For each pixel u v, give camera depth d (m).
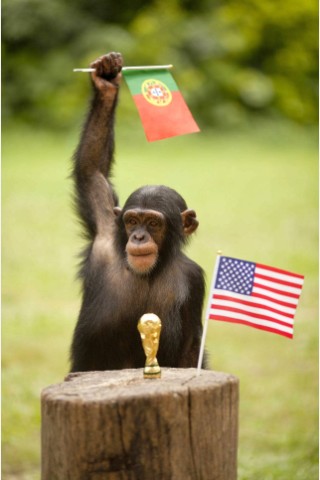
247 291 6.03
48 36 35.06
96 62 7.84
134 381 5.60
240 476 9.27
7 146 31.27
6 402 11.65
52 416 5.30
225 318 5.98
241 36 36.00
